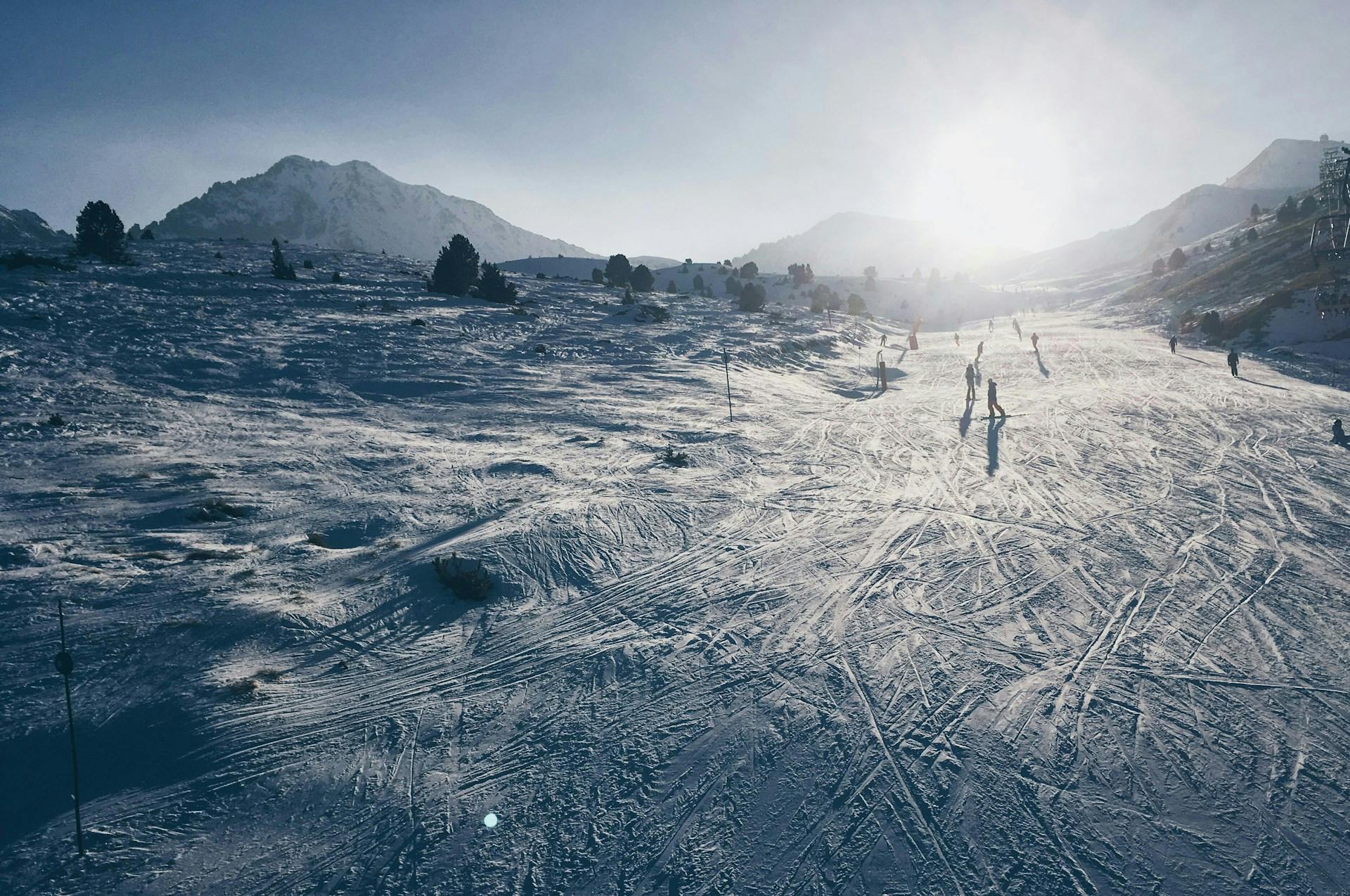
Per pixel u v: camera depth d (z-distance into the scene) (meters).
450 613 10.63
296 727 7.97
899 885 5.86
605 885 5.95
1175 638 9.54
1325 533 13.12
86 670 8.48
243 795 6.96
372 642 9.75
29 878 5.91
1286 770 7.01
